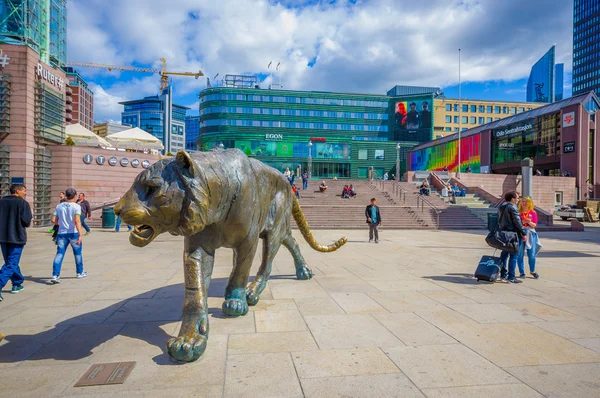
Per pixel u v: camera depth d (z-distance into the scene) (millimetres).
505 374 3215
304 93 76312
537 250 7516
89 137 25266
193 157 3588
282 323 4457
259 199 4438
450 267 8508
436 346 3809
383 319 4637
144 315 4816
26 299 5605
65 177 21547
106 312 4941
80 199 15633
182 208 3311
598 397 2848
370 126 78938
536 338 4051
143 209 3199
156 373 3199
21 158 19469
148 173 3311
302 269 6895
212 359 3473
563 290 6355
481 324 4492
